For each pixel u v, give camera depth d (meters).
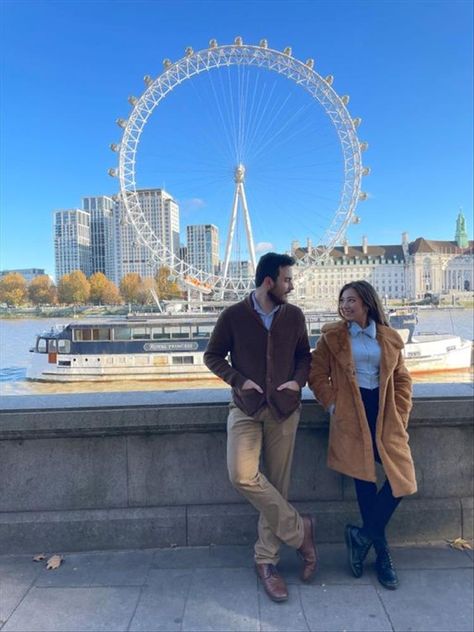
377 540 3.80
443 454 4.55
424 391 4.66
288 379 3.78
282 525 3.69
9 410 4.40
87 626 3.29
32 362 36.66
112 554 4.25
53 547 4.33
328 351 4.00
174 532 4.38
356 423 3.84
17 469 4.43
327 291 112.38
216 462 4.49
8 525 4.32
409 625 3.26
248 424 3.75
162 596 3.61
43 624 3.31
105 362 35.25
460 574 3.85
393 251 155.75
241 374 3.76
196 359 34.97
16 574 3.94
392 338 3.88
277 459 3.86
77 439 4.45
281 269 3.78
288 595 3.58
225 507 4.44
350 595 3.58
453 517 4.44
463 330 68.06
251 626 3.27
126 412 4.39
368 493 3.92
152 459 4.49
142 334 35.28
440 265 150.88
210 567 3.99
